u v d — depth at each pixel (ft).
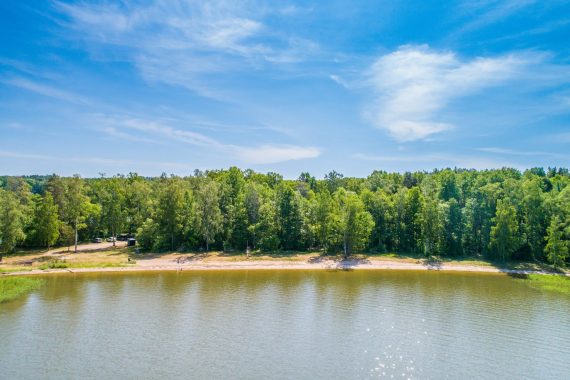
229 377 116.06
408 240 350.43
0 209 292.40
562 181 406.82
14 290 210.59
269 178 553.64
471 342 144.05
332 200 377.91
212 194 342.44
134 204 419.95
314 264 308.40
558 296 212.43
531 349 137.90
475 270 293.02
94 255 324.39
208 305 190.29
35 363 124.06
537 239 309.22
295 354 132.57
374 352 134.72
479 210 334.85
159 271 280.51
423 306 190.60
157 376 116.16
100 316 171.73
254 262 310.24
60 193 380.78
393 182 547.49
